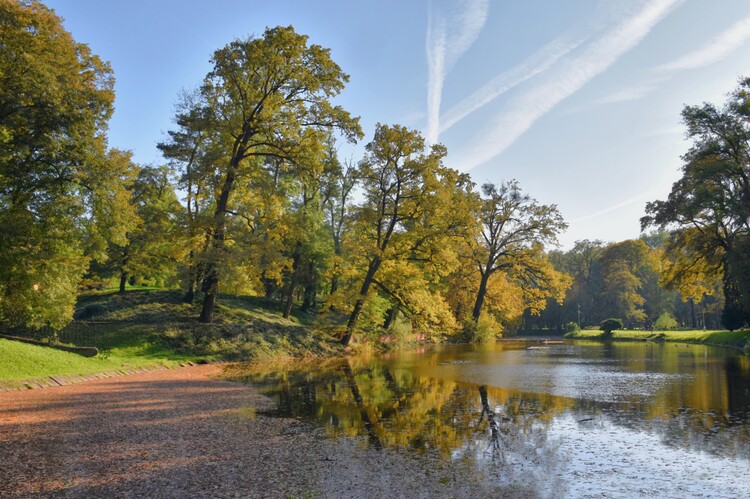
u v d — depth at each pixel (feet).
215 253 88.74
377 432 33.63
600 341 188.24
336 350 109.29
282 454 28.25
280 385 57.16
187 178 94.22
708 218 125.08
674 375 65.36
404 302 122.72
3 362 53.98
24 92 62.34
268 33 93.91
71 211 71.56
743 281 114.32
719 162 118.01
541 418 38.11
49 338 69.97
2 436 31.96
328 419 37.93
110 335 81.46
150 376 63.87
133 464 26.32
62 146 69.15
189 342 85.81
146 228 117.80
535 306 179.22
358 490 22.56
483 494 22.20
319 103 97.35
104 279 129.90
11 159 65.72
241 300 140.87
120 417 38.14
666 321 242.37
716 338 146.72
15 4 65.51
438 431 33.96
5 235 61.41
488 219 173.78
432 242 119.85
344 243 120.98
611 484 23.58
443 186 117.60
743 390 51.08
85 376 59.11
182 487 22.84
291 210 135.33
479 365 82.48
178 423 36.27
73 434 32.65
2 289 63.05
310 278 147.33
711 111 121.08
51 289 65.31
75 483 23.34
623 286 269.23
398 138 115.75
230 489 22.62
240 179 98.68
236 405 43.78
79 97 68.95
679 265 142.51
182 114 109.91
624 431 33.81
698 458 27.63
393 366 80.89
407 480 23.95
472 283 183.73
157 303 108.99
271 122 97.40
